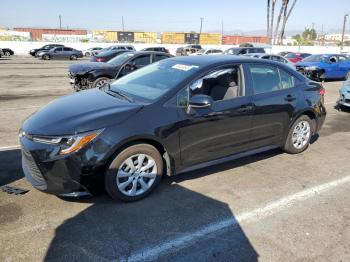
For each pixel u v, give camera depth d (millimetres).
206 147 4188
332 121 8125
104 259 2865
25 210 3523
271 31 43719
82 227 3279
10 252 2887
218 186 4246
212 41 62844
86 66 10406
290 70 5242
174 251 3002
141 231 3262
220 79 4352
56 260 2822
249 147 4711
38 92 11586
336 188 4324
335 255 3006
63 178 3355
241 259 2928
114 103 3887
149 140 3725
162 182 4281
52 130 3375
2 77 16078
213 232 3295
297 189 4258
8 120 7332
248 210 3713
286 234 3297
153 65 5031
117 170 3564
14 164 4715
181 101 3926
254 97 4574
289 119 5102
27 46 45594
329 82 17594
